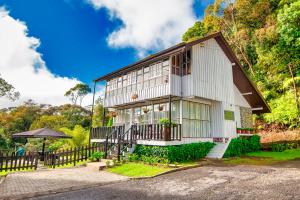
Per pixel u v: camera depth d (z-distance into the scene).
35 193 7.52
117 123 21.98
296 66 25.59
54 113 54.94
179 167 11.33
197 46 15.81
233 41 36.09
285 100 25.02
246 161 13.45
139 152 14.37
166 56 14.91
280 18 24.67
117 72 19.39
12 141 33.81
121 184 8.90
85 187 8.57
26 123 51.28
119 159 13.77
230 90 17.94
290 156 14.94
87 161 15.27
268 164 12.07
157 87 15.40
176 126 13.83
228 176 9.27
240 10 36.16
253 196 6.46
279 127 26.22
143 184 8.66
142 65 16.97
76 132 24.44
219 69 17.28
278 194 6.50
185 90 15.09
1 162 12.57
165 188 7.86
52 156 14.59
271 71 28.72
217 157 14.89
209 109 17.39
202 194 6.91
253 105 21.53
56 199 7.03
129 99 18.17
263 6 32.94
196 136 15.90
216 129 16.77
